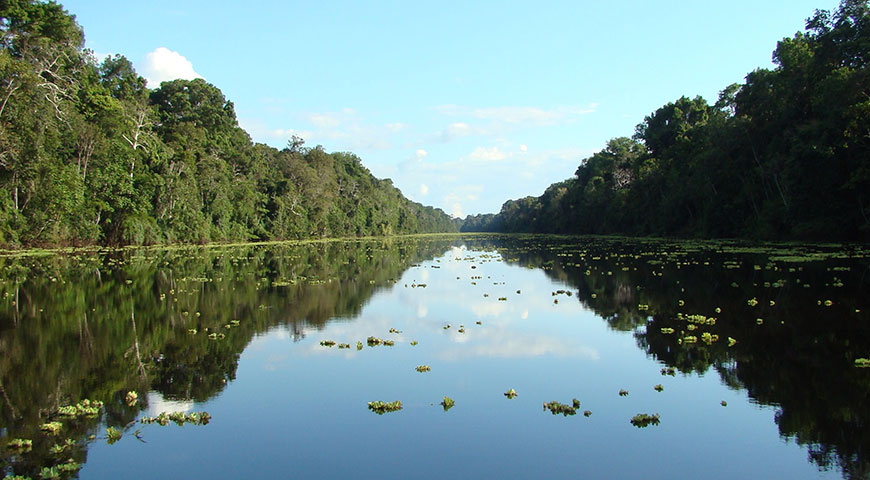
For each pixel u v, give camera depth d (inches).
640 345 592.4
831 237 1770.4
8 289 1038.4
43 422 401.1
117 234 2335.1
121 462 335.9
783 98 2026.3
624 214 3853.3
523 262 1776.6
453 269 1556.3
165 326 718.5
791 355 527.2
